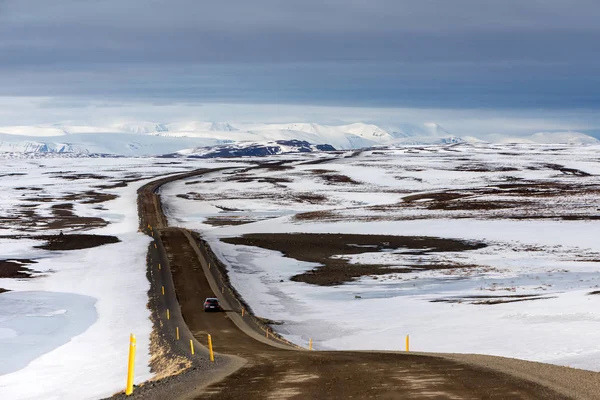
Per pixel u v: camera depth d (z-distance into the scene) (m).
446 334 32.78
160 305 46.84
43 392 25.28
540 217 91.06
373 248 72.44
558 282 49.56
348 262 65.00
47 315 44.31
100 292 52.44
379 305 44.72
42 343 36.72
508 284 50.12
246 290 53.50
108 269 62.75
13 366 31.67
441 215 97.56
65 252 73.75
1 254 72.06
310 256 69.06
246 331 37.81
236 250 73.69
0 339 37.62
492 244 72.50
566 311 33.88
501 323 33.47
